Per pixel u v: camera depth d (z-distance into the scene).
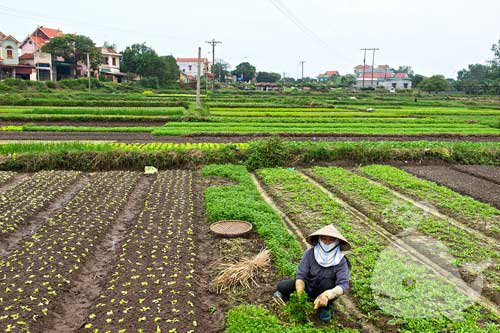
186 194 16.25
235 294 9.02
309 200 15.62
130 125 39.88
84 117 41.72
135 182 18.31
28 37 96.75
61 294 8.76
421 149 24.59
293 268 9.80
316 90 126.25
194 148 24.09
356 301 8.71
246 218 13.41
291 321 7.75
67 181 18.08
